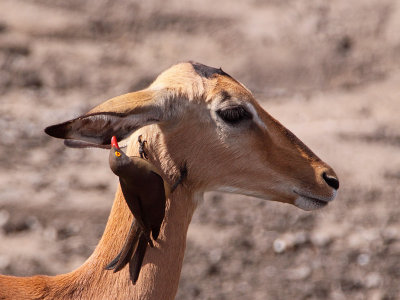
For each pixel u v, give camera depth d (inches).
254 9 2361.0
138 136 585.3
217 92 587.5
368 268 1225.4
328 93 2048.5
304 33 2236.7
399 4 2342.5
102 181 1481.3
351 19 2295.8
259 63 2151.8
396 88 2044.8
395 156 1631.4
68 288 577.0
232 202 1422.2
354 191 1480.1
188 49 2219.5
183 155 587.5
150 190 521.7
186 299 1133.7
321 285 1178.0
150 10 2341.3
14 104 1870.1
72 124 505.0
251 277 1195.9
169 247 581.0
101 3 2349.9
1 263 1181.1
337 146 1663.4
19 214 1326.3
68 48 2172.7
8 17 2249.0
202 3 2379.4
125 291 566.6
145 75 2101.4
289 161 622.2
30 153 1595.7
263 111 618.5
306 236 1311.5
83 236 1283.2
